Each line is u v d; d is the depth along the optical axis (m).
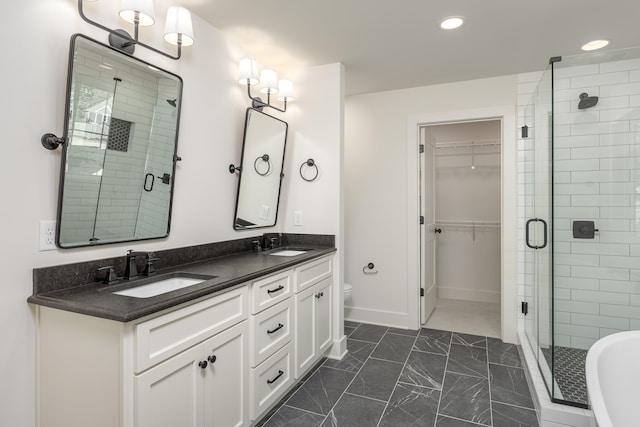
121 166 1.58
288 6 1.93
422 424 1.87
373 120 3.49
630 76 2.31
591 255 2.48
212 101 2.15
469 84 3.12
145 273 1.63
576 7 1.93
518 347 2.91
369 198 3.52
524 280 2.96
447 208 4.40
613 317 2.45
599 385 1.20
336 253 2.70
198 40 2.04
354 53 2.54
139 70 1.65
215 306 1.47
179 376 1.29
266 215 2.68
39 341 1.29
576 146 2.46
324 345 2.52
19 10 1.24
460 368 2.53
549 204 2.20
